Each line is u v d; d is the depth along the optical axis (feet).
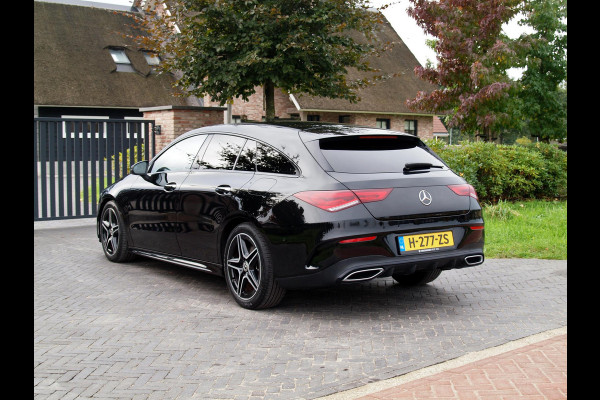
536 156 43.80
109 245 24.75
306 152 16.66
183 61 42.19
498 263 24.79
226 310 17.62
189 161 20.66
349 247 15.48
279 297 17.17
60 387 12.04
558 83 75.61
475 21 54.90
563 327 15.96
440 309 17.85
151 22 45.37
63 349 14.26
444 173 17.60
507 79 55.11
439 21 54.90
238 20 38.63
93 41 98.73
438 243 16.75
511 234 30.27
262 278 16.87
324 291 20.03
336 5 41.45
